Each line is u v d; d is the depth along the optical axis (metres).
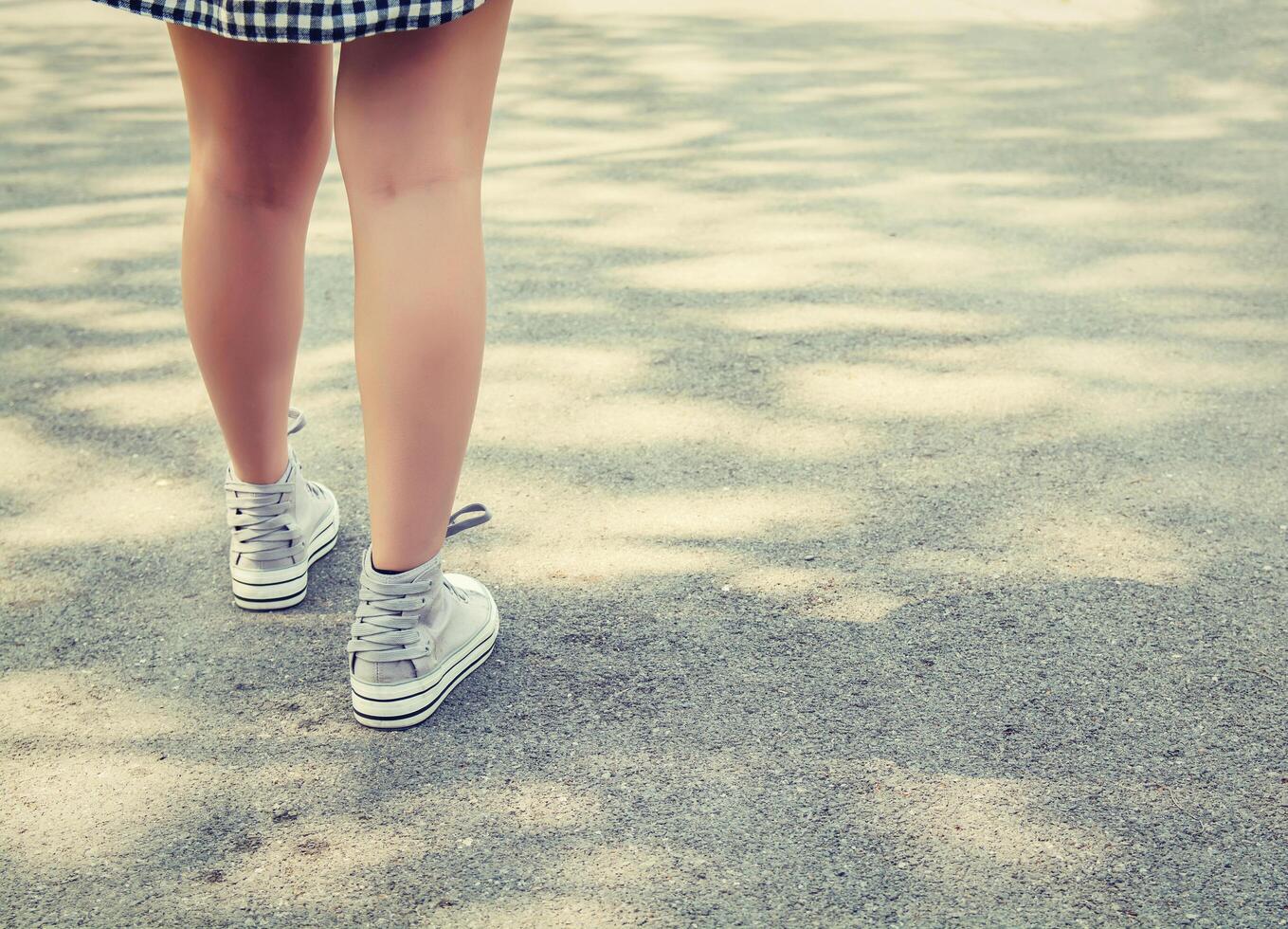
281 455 1.88
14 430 2.49
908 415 2.48
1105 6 6.24
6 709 1.70
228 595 1.96
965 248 3.37
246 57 1.54
